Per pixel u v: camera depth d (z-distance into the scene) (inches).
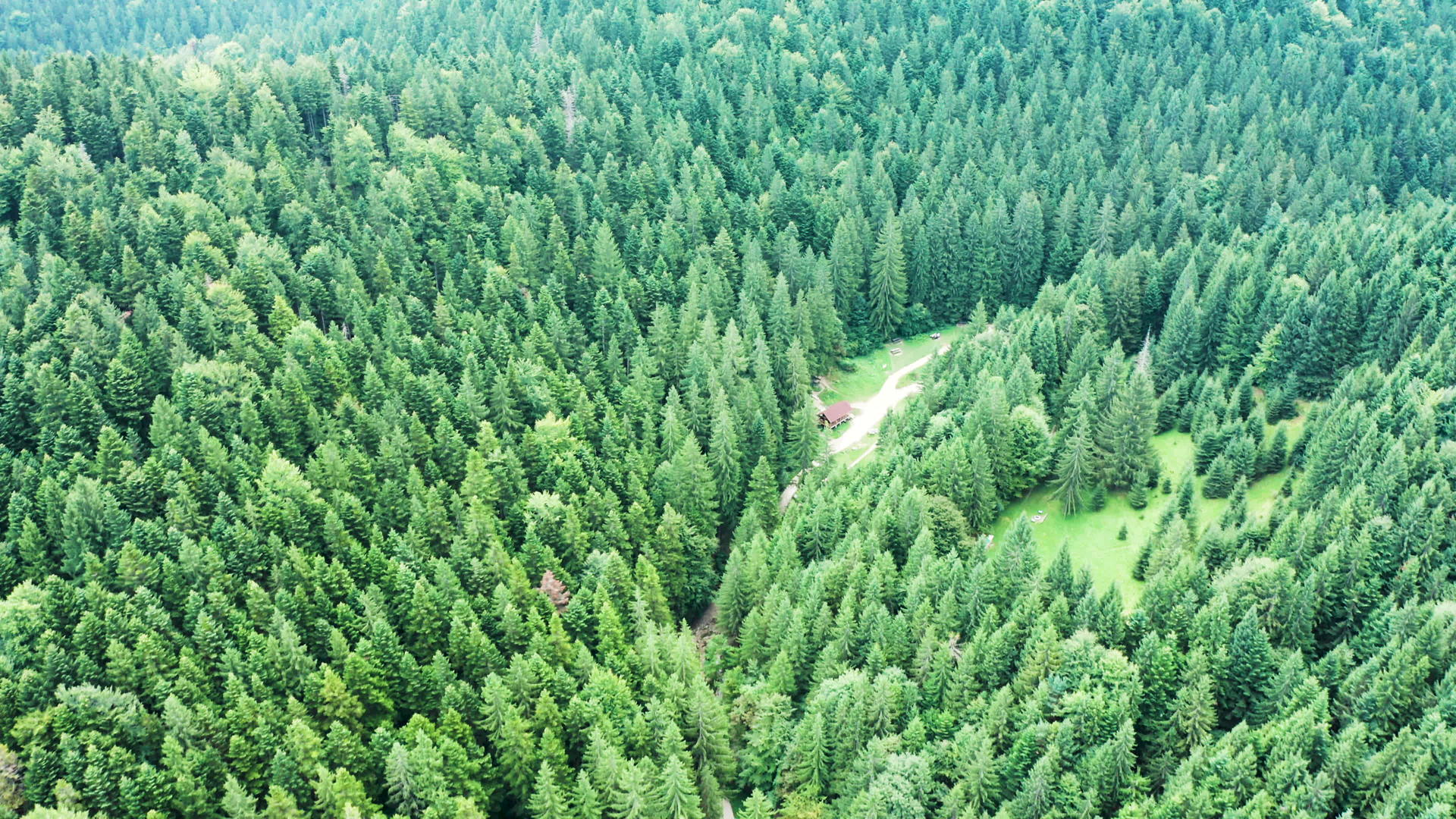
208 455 5334.6
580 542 5162.4
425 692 4382.4
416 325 6692.9
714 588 5502.0
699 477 5639.8
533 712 4284.0
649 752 4165.8
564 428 5831.7
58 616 4512.8
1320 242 7170.3
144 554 4744.1
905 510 5152.6
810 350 7249.0
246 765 4003.4
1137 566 5280.5
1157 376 6796.3
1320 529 4803.2
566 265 7337.6
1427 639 4087.1
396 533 5004.9
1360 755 3791.8
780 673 4446.4
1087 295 7160.4
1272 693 4128.9
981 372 6220.5
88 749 3863.2
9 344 5944.9
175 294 6382.9
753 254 7564.0
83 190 7096.5
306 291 6727.4
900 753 3976.4
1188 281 7116.1
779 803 4092.0
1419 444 5216.5
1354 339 6486.2
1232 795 3676.2
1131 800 3799.2
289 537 4980.3
